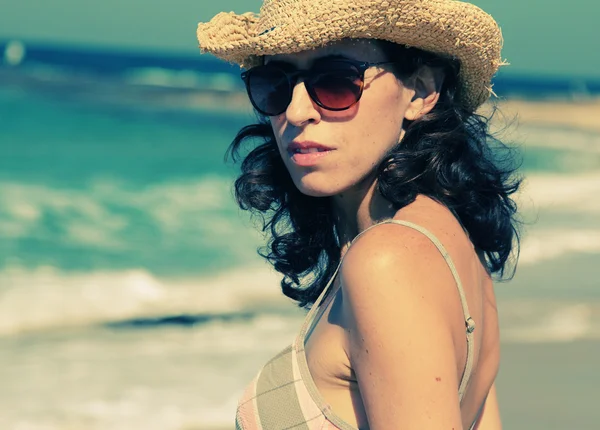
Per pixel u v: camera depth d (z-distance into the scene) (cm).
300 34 192
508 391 686
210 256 1263
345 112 196
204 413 655
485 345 217
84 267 1162
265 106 208
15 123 3238
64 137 2962
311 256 256
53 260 1193
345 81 195
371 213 211
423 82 209
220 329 895
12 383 707
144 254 1262
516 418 626
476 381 216
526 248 1312
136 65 9938
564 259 1254
